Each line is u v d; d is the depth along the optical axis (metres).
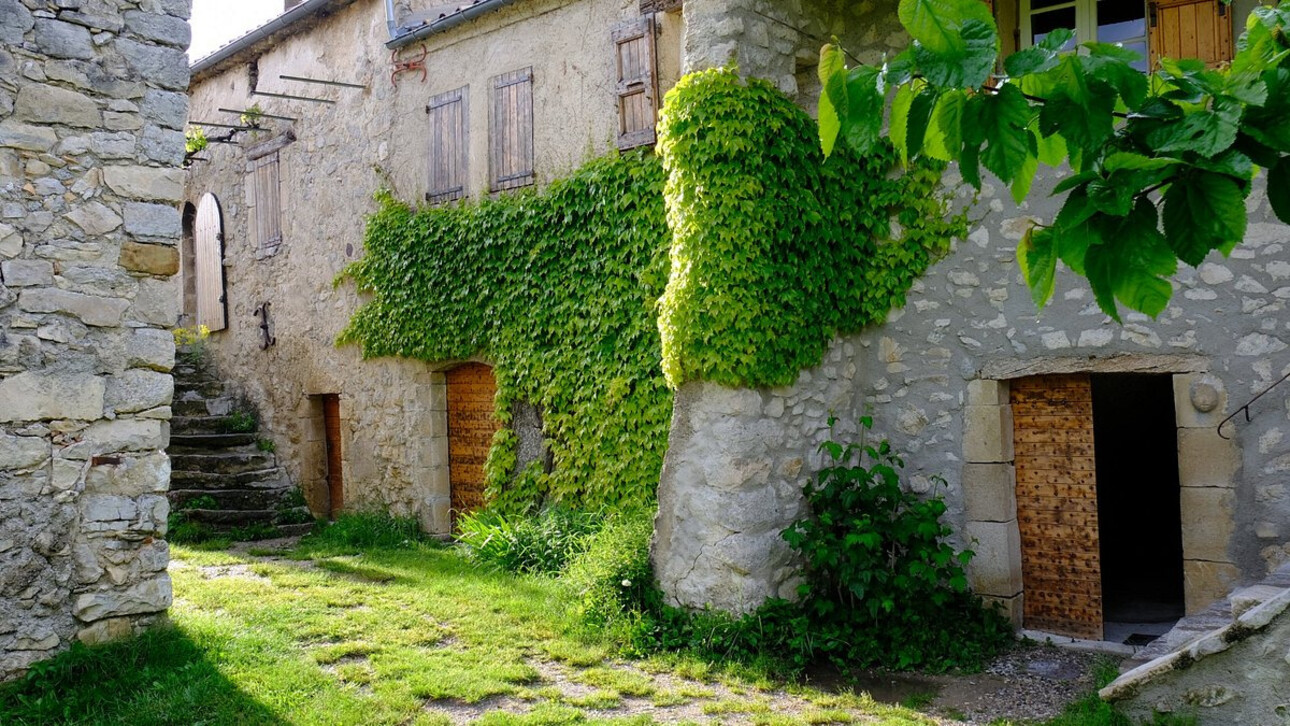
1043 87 1.60
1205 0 5.12
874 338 6.02
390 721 3.98
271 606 5.71
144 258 4.80
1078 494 5.50
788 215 5.38
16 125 4.44
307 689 4.30
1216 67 5.08
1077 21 5.49
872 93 1.60
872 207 5.88
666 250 6.63
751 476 5.23
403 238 8.68
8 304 4.38
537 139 7.77
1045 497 5.62
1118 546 8.40
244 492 9.47
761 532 5.25
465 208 8.30
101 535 4.62
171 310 4.89
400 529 8.53
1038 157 1.78
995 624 5.43
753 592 5.16
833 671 4.93
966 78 1.44
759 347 5.20
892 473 5.50
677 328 5.39
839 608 5.43
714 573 5.27
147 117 4.85
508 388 7.77
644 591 5.61
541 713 4.11
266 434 10.55
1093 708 4.06
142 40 4.84
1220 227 1.51
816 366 5.68
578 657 4.93
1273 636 3.43
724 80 5.30
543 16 7.74
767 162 5.33
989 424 5.58
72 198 4.59
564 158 7.57
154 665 4.48
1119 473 8.48
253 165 10.75
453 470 8.66
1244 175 1.46
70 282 4.56
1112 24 5.43
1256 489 4.80
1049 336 5.40
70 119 4.60
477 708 4.23
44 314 4.48
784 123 5.44
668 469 5.60
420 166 8.77
